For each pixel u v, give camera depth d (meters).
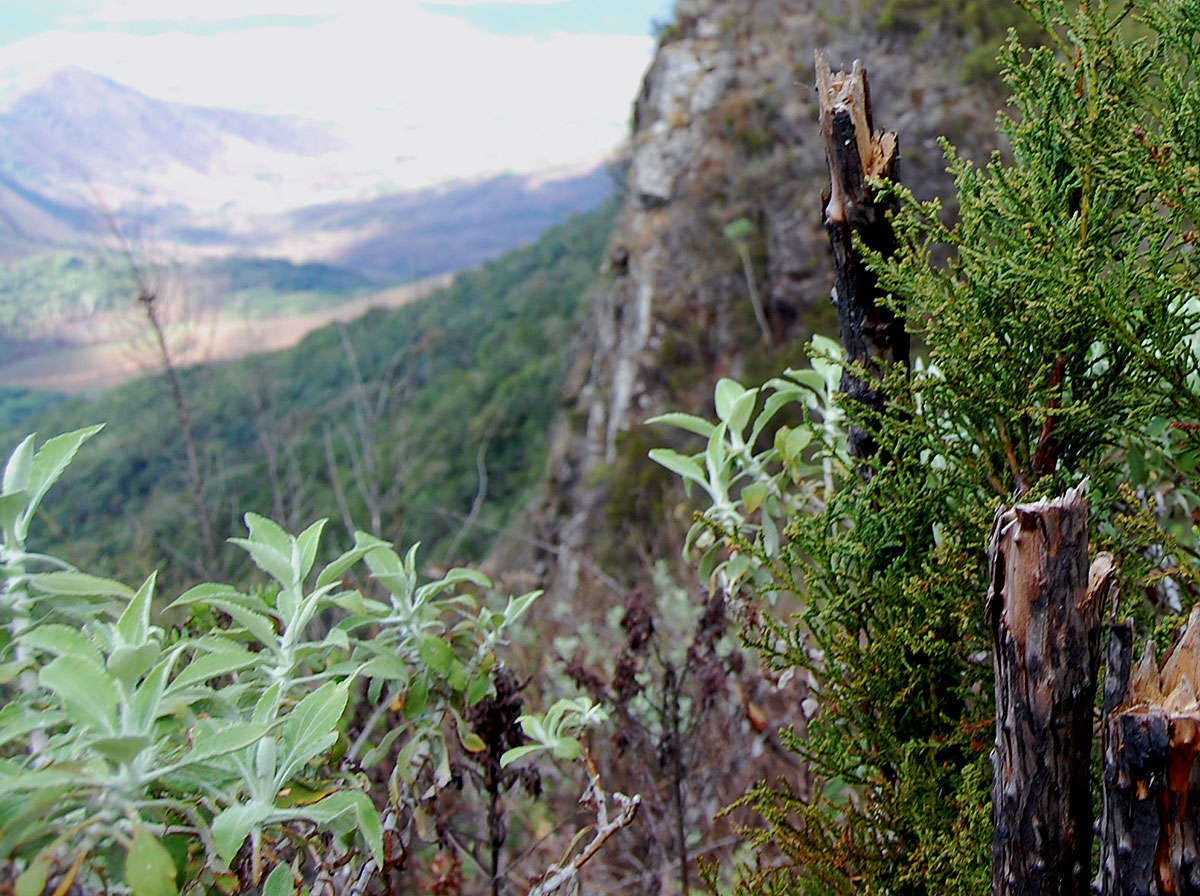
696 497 7.13
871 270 1.14
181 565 6.22
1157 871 0.71
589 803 1.34
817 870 1.13
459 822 2.10
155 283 8.27
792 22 20.41
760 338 18.56
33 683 0.97
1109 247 1.08
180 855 0.86
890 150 1.14
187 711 0.88
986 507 1.07
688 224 20.14
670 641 2.71
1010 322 1.03
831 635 1.14
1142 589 1.23
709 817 2.28
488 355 38.12
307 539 1.20
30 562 1.02
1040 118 1.11
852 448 1.24
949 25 16.88
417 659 1.33
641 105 23.59
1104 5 1.05
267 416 10.43
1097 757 1.00
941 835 1.03
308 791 1.03
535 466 28.56
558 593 5.87
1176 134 1.03
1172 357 1.02
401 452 7.58
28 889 0.70
